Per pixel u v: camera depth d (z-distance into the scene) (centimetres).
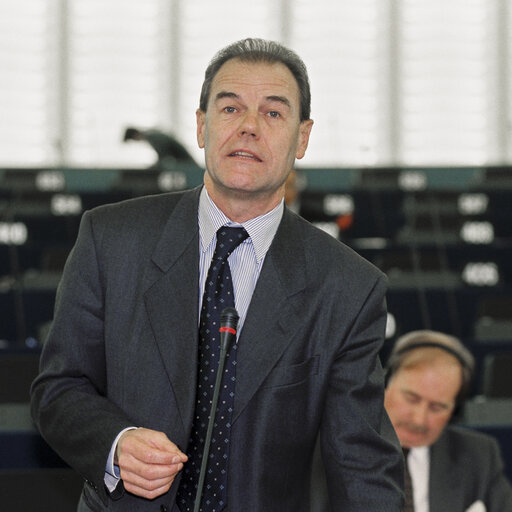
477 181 1399
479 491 463
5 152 1747
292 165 296
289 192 982
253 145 284
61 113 1772
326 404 296
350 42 1812
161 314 283
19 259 1030
